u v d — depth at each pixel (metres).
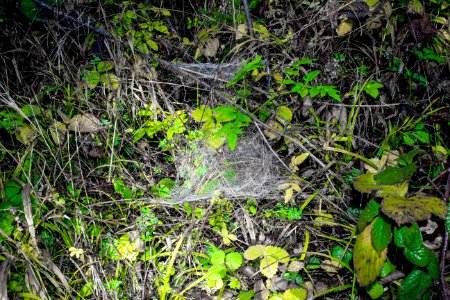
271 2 3.05
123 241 2.21
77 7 3.09
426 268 1.83
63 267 2.21
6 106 2.60
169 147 2.66
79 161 2.46
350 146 2.57
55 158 2.39
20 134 2.50
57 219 2.23
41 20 3.05
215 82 2.90
